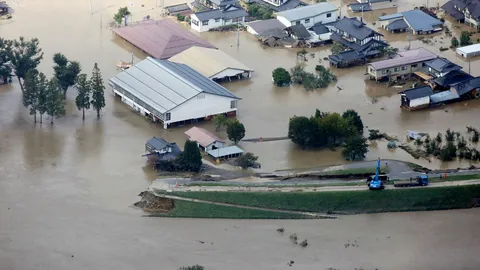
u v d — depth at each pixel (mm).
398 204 124938
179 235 119438
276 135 146875
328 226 121250
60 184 132125
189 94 149875
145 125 150250
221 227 121062
